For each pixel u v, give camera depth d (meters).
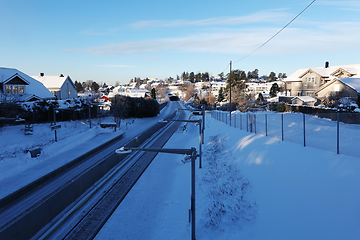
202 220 12.96
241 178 15.55
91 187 18.80
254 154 17.73
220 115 54.62
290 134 21.05
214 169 19.80
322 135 19.69
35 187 18.28
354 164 10.74
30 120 33.12
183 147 32.53
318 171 11.55
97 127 38.94
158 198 17.66
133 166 24.36
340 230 8.05
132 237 13.20
